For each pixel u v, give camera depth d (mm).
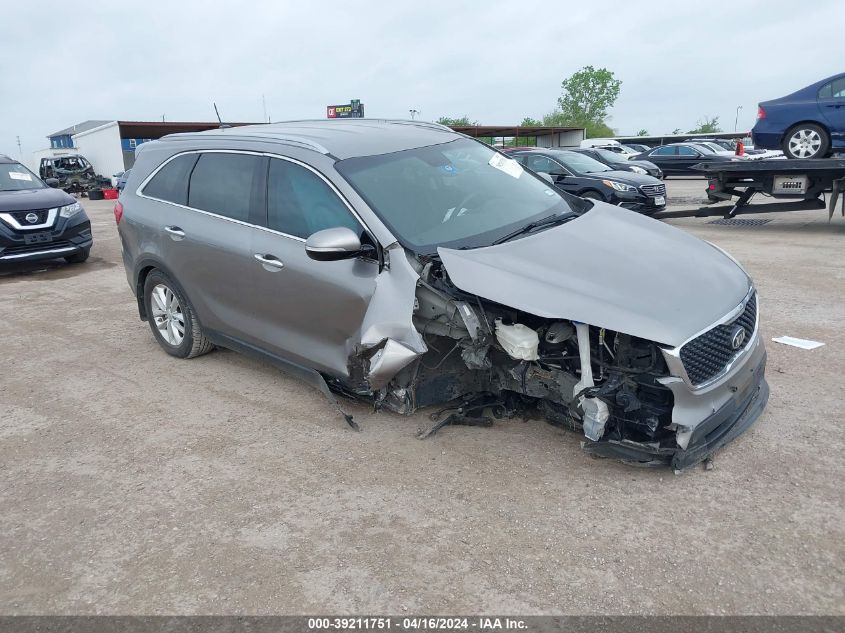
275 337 4340
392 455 3756
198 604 2676
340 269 3812
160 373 5230
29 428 4355
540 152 14297
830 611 2477
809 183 10492
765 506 3119
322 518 3209
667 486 3324
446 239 3795
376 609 2604
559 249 3693
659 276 3471
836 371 4633
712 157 23828
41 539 3156
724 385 3295
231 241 4457
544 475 3471
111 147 31000
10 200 9539
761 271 7883
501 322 3469
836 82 10172
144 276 5551
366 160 4141
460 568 2812
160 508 3365
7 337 6422
